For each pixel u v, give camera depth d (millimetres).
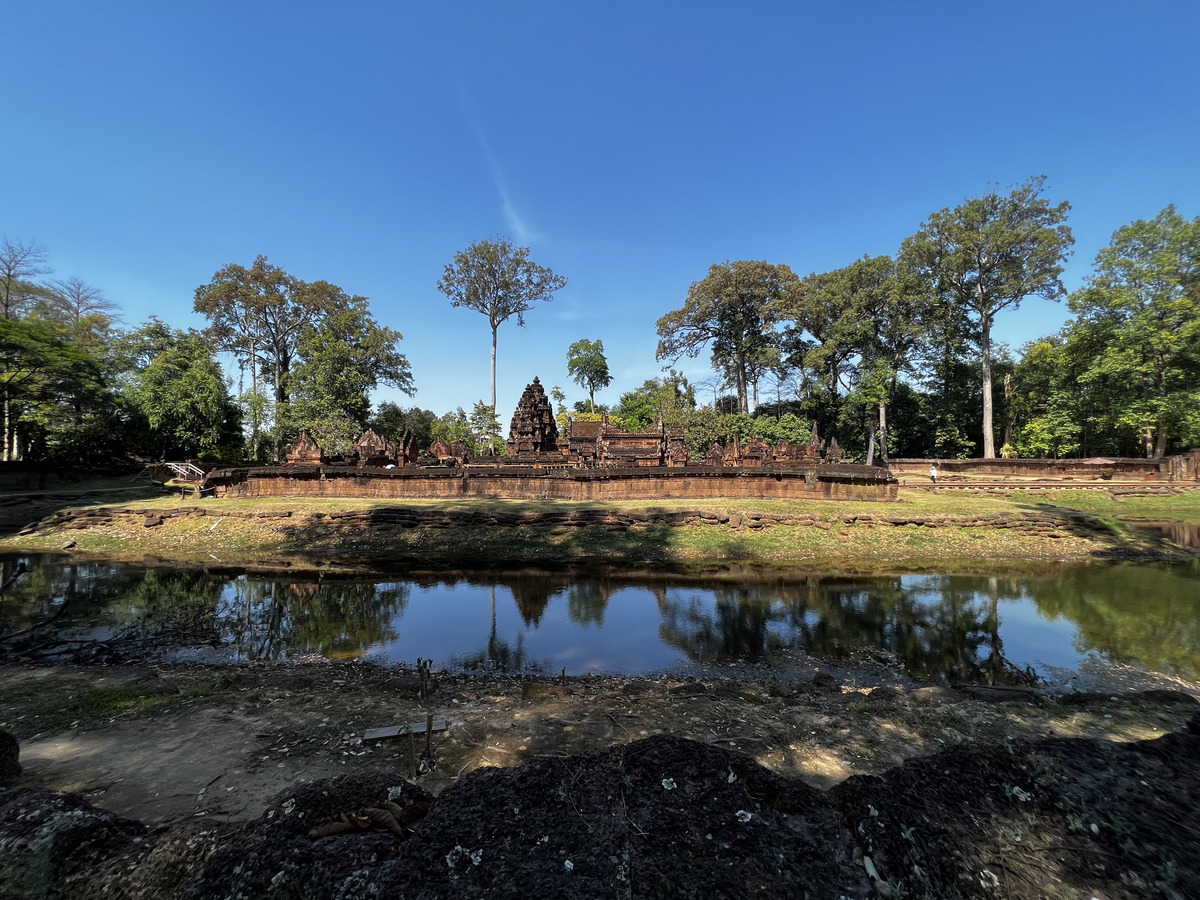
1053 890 2305
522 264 47219
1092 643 9234
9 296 35469
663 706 6281
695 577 13906
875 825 2611
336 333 45750
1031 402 40656
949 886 2354
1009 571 14172
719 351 51312
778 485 21047
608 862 2439
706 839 2561
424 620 10812
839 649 9117
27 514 21250
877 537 16609
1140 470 28484
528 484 21578
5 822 2934
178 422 32906
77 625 10586
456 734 5520
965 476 31906
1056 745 3113
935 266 37750
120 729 5805
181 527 18328
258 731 5719
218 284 45156
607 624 10477
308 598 12367
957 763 2971
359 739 5473
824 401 45656
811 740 5270
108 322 40562
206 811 4273
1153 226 29234
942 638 9547
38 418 29734
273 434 40031
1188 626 10031
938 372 43781
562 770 3016
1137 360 28781
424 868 2426
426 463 29766
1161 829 2512
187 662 8711
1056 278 35094
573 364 70438
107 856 2955
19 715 6203
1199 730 3334
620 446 33719
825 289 41156
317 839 2773
